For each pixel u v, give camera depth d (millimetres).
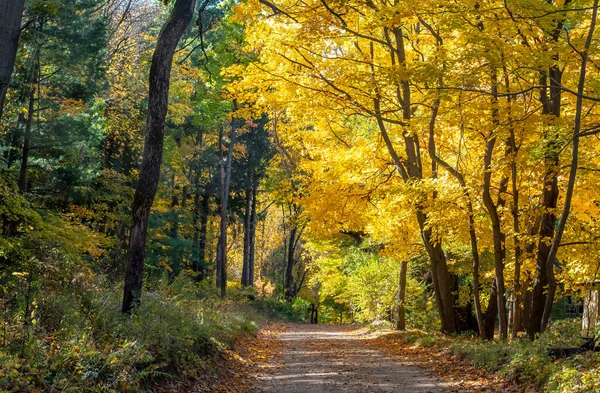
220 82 26703
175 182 37906
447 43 15234
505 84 14383
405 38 16531
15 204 10523
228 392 9391
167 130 33219
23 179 17422
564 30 12320
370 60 16391
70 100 18984
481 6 11555
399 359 14797
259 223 64625
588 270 14234
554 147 12430
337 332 27562
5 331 6508
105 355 7125
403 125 16109
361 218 19516
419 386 10312
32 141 17578
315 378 11289
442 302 18625
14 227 11016
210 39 30359
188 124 36156
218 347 12711
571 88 13219
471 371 11727
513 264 16719
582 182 14195
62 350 6613
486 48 11414
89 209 25281
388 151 18609
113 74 26344
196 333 11367
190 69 28844
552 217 13453
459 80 11867
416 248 21422
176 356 9344
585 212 15312
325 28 13992
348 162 18578
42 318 7762
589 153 13141
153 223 29797
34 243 10297
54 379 5941
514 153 13516
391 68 13555
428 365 13312
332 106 16391
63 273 9789
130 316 9727
